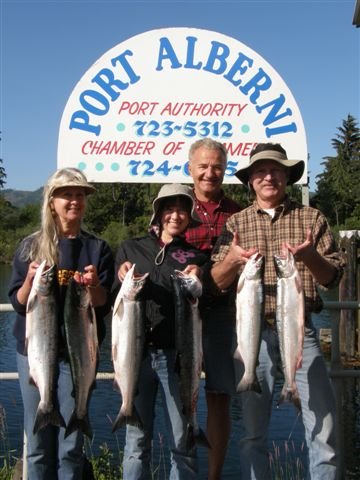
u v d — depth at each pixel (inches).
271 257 166.9
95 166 218.7
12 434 302.5
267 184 167.5
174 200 165.6
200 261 169.3
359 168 2849.4
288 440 292.8
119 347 153.9
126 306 153.4
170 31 220.4
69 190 159.3
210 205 192.5
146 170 219.8
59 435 156.8
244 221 171.3
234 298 179.9
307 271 165.6
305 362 160.6
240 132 220.5
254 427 159.6
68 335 152.8
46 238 158.9
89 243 164.4
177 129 220.4
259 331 156.3
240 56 220.5
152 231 172.7
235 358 158.2
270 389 162.2
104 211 1299.2
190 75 220.8
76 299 152.8
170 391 160.2
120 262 169.6
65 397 157.9
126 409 153.6
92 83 219.0
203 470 265.4
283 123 220.2
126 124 219.5
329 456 155.9
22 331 160.2
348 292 438.9
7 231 2011.6
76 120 218.5
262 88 220.4
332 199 2721.5
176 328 156.4
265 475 158.2
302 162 171.2
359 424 334.6
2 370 407.5
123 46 219.6
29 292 155.4
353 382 412.8
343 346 455.2
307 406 159.2
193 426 155.9
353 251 437.4
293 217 167.6
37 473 157.1
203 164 188.4
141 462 159.6
